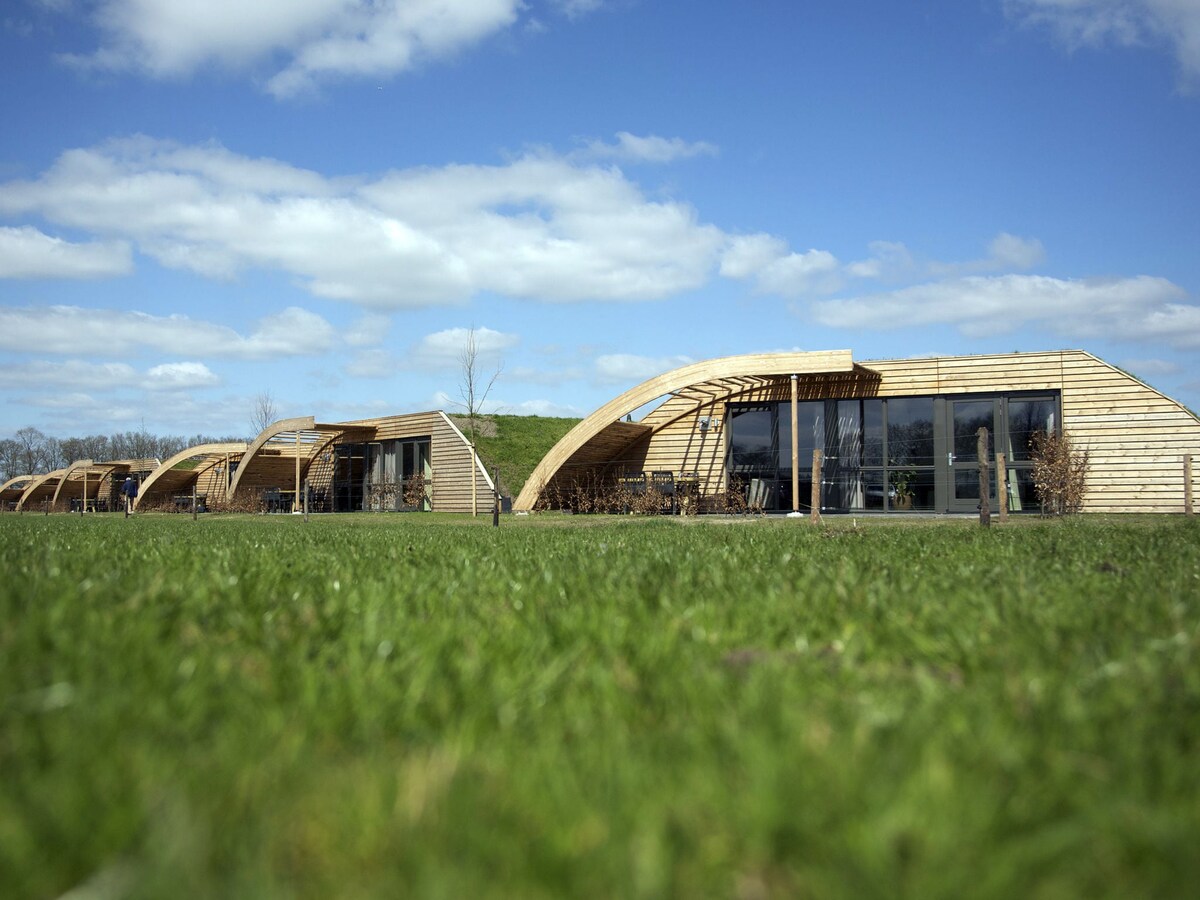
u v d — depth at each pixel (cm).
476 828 143
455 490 2877
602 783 161
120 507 5000
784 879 133
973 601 385
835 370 2066
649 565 562
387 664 269
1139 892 129
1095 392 2084
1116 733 192
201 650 279
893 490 2241
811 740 187
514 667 266
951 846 135
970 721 203
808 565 554
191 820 146
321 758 184
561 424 3366
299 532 1223
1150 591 420
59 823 143
